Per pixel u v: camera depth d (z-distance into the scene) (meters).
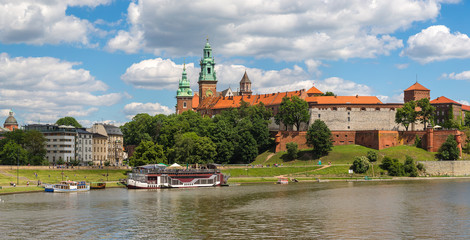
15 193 152.12
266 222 106.81
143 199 141.38
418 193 154.88
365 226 102.81
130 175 179.88
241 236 94.06
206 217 112.56
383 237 93.25
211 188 174.38
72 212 118.25
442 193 154.88
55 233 96.12
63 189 157.25
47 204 130.12
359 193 155.25
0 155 196.12
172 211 120.31
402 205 130.00
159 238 92.62
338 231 98.19
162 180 175.12
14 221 106.94
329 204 131.88
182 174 178.12
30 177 174.62
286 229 99.88
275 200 139.50
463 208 125.12
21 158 193.50
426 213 117.94
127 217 112.31
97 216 113.19
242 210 122.06
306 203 133.75
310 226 102.88
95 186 169.50
